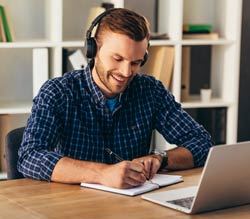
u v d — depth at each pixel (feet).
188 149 7.76
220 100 13.16
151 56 12.63
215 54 13.61
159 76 12.37
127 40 6.84
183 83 12.87
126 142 7.80
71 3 12.59
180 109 8.31
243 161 5.79
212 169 5.57
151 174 6.89
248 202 6.20
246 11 13.02
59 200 6.11
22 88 12.69
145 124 7.94
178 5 12.30
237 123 13.19
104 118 7.65
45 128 7.21
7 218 5.55
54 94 7.45
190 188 6.59
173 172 7.43
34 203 6.00
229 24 13.06
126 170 6.48
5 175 11.59
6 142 7.45
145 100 8.00
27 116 12.80
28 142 7.11
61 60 11.68
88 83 7.60
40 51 11.57
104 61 7.05
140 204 6.02
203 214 5.80
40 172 6.81
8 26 11.43
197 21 13.69
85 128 7.59
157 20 13.15
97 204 5.99
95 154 7.63
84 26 12.75
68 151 7.55
